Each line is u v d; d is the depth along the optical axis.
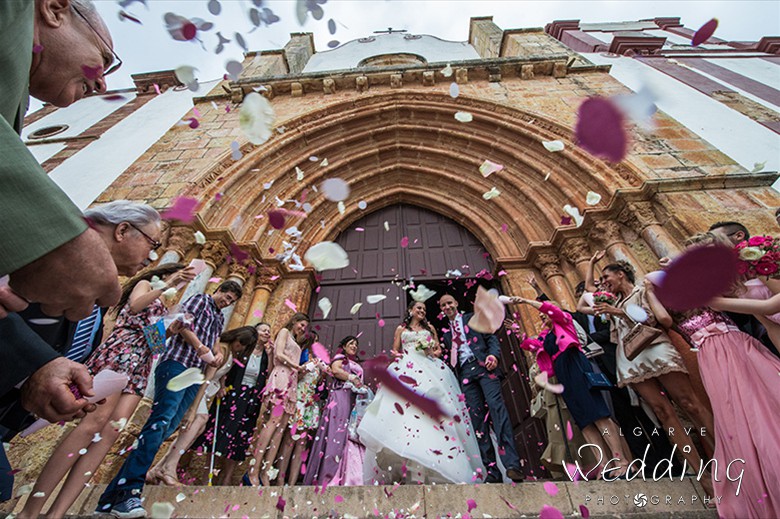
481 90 8.96
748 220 5.14
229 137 7.89
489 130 8.34
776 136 6.75
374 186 8.83
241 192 6.99
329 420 4.07
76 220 0.94
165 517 2.04
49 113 9.66
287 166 7.70
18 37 1.07
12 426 1.61
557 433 3.97
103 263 0.99
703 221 5.19
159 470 3.23
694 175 6.03
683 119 7.70
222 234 6.05
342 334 6.59
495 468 3.66
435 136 8.88
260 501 2.80
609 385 3.40
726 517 2.34
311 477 3.77
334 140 8.54
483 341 4.42
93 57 1.50
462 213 8.20
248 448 3.96
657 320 3.15
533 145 7.68
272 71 10.83
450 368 4.37
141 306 2.79
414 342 4.13
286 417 3.94
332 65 13.64
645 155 6.65
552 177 7.10
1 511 2.88
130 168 7.16
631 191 5.93
